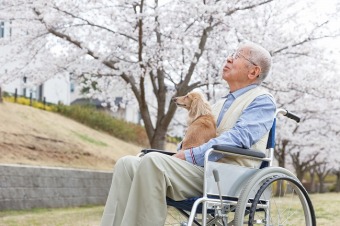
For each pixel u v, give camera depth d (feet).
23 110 54.60
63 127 56.65
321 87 33.63
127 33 31.17
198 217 11.12
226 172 9.21
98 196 40.14
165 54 30.14
